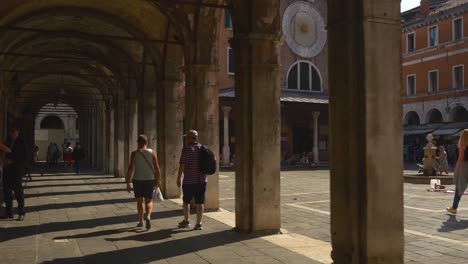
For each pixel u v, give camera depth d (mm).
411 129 41688
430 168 19875
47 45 19141
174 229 8867
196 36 11242
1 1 12328
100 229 8828
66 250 7094
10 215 10016
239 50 8766
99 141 29297
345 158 5629
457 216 10180
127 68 19906
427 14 43062
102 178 21312
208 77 11312
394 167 5516
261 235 8336
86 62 22078
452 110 39000
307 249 7211
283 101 35625
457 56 38500
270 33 8664
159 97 14523
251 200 8492
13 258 6582
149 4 13180
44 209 11398
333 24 5793
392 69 5547
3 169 9898
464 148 10117
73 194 14656
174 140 14133
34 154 32344
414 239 7789
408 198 13570
